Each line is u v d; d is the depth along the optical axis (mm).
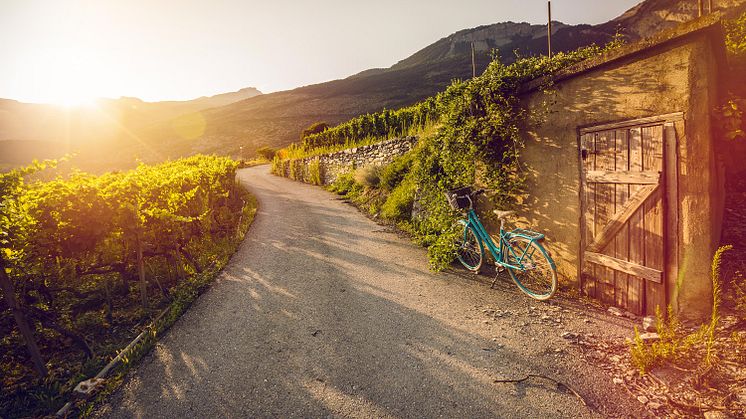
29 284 4137
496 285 5184
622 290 4191
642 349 3082
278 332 4211
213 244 8227
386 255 6883
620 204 4125
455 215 6227
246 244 8281
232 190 13680
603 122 4234
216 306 5051
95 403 3193
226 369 3562
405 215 9266
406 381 3188
